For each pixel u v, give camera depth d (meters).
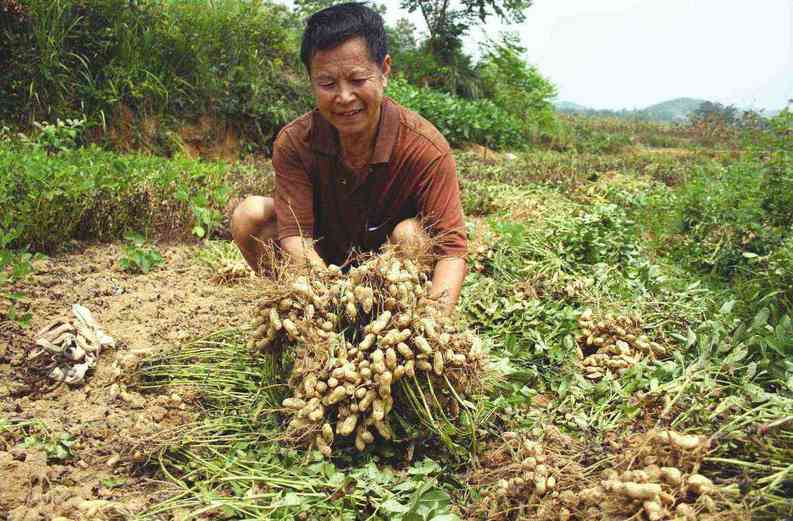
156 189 5.12
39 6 7.07
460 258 2.62
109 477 2.12
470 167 9.70
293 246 2.67
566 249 4.66
